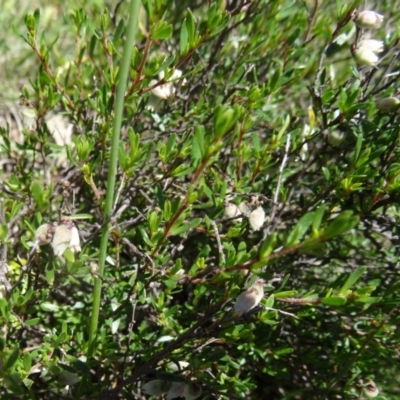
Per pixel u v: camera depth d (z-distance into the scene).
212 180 0.33
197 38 0.28
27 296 0.27
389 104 0.32
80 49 0.35
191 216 0.34
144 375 0.29
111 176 0.25
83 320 0.32
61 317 0.33
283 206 0.32
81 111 0.35
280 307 0.30
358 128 0.32
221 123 0.23
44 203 0.24
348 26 0.40
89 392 0.31
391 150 0.32
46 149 0.36
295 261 0.35
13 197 0.35
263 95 0.32
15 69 0.58
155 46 0.42
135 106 0.33
